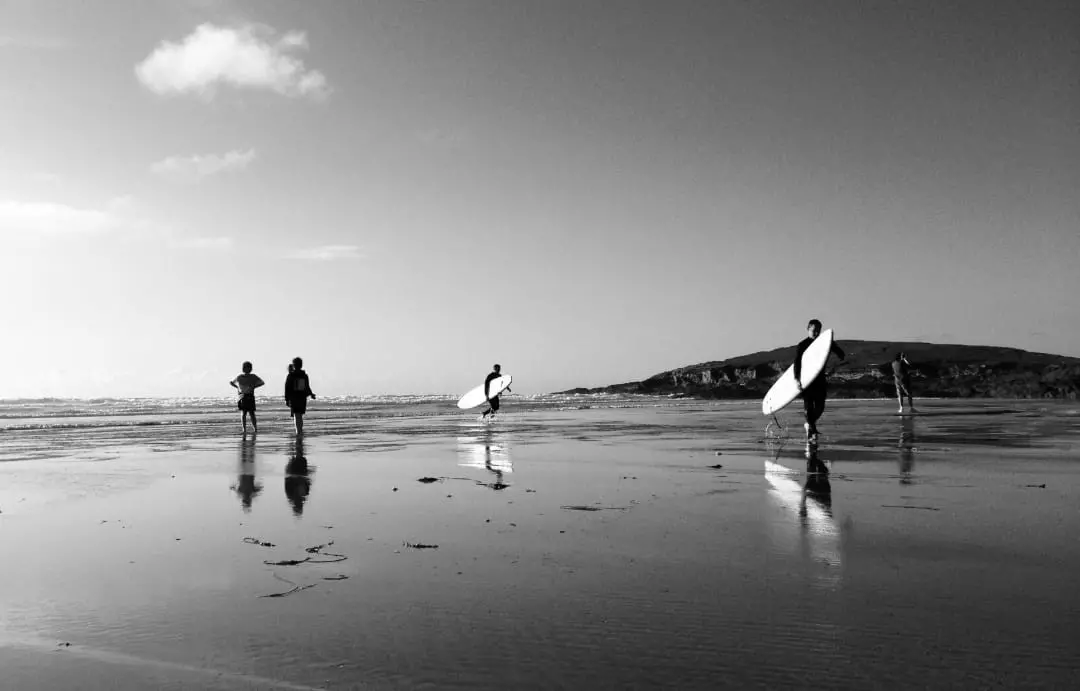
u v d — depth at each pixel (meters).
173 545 4.70
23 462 9.84
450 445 12.27
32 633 3.03
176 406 42.28
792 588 3.51
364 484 7.47
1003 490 6.48
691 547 4.42
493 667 2.60
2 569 4.11
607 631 2.95
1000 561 3.96
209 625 3.11
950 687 2.37
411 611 3.26
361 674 2.56
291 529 5.20
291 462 9.63
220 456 10.55
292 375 14.32
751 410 28.19
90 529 5.25
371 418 23.42
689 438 13.26
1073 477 7.27
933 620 3.00
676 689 2.39
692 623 3.03
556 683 2.45
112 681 2.53
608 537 4.76
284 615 3.23
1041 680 2.41
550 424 18.77
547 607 3.28
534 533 4.93
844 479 7.28
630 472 8.22
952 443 11.17
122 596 3.56
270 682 2.51
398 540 4.78
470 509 5.93
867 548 4.30
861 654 2.65
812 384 11.27
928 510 5.51
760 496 6.33
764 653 2.68
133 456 10.64
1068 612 3.08
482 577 3.82
